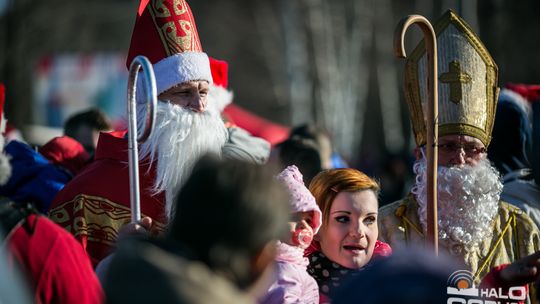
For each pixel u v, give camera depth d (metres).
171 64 5.02
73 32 35.97
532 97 6.50
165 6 5.18
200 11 42.00
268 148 6.53
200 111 5.00
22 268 3.41
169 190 4.78
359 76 37.38
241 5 41.38
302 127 8.40
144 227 3.83
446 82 5.01
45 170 5.11
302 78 33.50
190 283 2.56
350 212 4.39
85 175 4.87
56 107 22.61
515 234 5.06
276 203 2.77
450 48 5.06
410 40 34.16
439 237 4.93
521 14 34.16
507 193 5.93
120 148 4.87
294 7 33.56
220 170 2.76
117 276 2.60
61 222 4.73
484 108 5.05
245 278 2.72
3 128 5.36
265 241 2.74
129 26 39.16
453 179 4.90
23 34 29.44
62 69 22.64
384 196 13.67
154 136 4.84
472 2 27.91
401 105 38.94
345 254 4.39
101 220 4.72
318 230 4.47
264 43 39.25
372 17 36.47
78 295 3.45
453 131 4.96
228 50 41.25
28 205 3.62
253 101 40.75
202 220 2.71
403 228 5.05
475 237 4.92
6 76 26.88
